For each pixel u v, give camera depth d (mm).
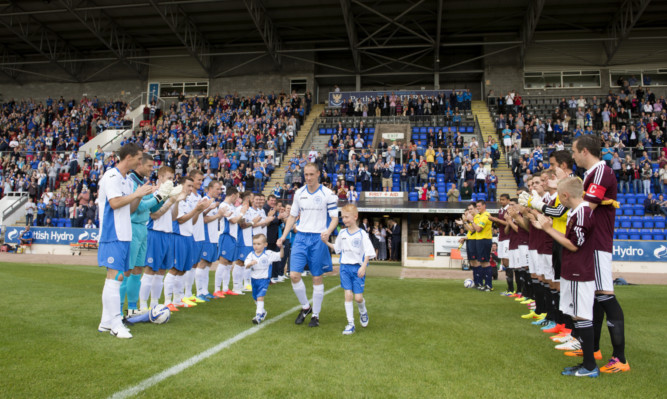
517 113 24047
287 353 3574
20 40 30062
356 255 4543
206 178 19000
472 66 29766
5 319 4668
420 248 15195
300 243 4883
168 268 5543
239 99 27766
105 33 28188
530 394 2795
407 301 6664
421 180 18422
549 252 4844
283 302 6391
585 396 2795
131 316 4766
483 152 19609
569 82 27688
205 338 4035
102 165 20984
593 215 3475
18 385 2717
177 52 31203
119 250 4145
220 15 25797
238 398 2592
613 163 17359
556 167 4496
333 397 2641
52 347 3590
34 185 20531
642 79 26688
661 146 20391
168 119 27172
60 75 32688
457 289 8445
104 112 29781
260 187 19312
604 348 4164
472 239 8648
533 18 23156
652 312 6090
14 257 15453
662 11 24188
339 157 20391
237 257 7438
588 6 23750
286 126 24000
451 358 3535
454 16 25156
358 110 25422
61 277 8969
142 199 4910
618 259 13648
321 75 29969
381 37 28078
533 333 4570
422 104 24766
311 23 26641
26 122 29094
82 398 2541
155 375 2961
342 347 3805
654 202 16094
